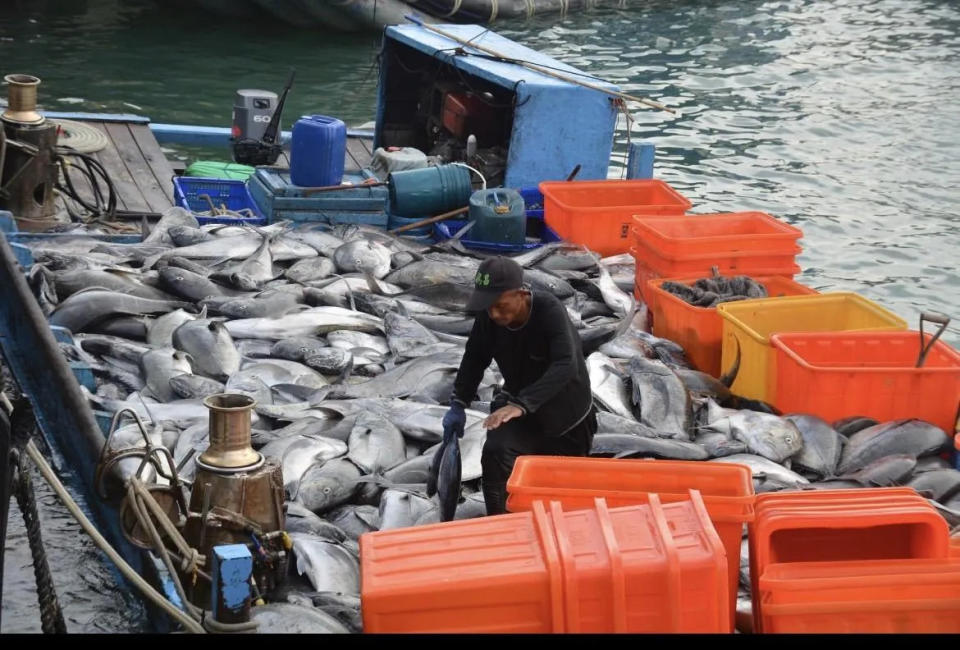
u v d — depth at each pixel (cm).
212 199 1644
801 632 646
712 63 3247
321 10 3394
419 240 1580
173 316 1222
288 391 1095
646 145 1695
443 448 848
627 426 1066
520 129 1608
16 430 632
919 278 1867
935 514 668
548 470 730
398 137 1881
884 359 1146
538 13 3716
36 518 651
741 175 2331
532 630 614
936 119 2759
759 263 1352
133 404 1028
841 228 2066
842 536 712
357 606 727
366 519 888
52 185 1484
